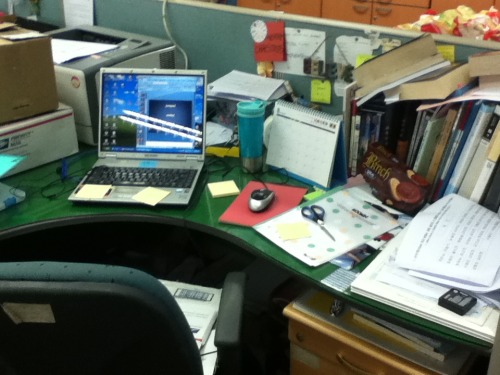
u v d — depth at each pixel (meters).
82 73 1.71
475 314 1.02
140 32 2.12
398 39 1.54
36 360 0.92
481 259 1.12
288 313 1.36
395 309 1.07
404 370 1.20
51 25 2.29
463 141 1.32
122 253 2.15
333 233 1.31
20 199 1.50
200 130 1.64
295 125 1.56
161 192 1.49
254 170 1.61
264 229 1.33
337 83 1.71
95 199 1.47
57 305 0.81
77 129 1.82
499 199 1.27
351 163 1.56
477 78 1.35
